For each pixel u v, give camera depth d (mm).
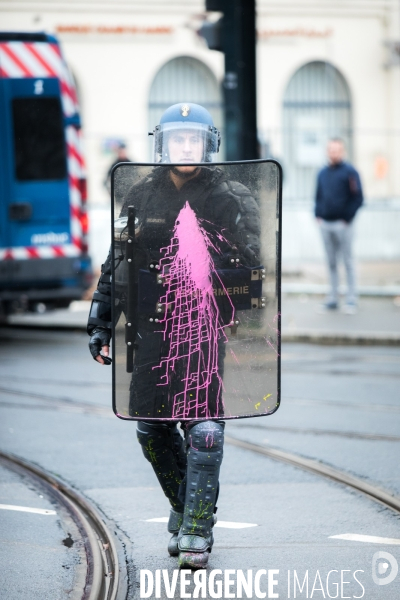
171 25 26938
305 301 18422
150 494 6711
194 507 5098
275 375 5066
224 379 5055
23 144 13773
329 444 8086
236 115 13766
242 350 5059
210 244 5008
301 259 22953
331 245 16641
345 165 16297
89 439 8297
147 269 4988
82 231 14117
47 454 7789
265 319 5059
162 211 4973
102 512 6305
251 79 13766
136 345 5016
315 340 14406
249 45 13734
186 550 5148
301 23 27797
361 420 9008
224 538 5758
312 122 27984
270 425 8859
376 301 18297
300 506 6387
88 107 26609
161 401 5039
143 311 5000
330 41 27938
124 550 5566
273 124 27781
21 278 13781
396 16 28047
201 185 4980
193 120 5125
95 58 26547
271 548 5578
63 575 5164
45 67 13859
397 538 5738
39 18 25953
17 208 13734
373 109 28203
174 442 5379
